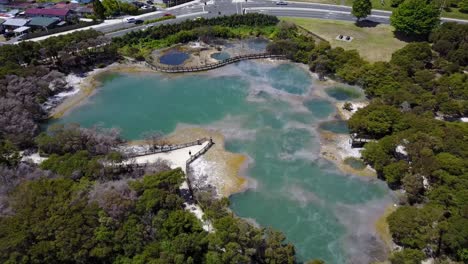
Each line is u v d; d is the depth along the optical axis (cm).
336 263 6706
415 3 13562
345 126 10181
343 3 17638
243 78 12469
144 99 11462
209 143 9438
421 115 9562
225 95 11594
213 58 13612
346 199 8000
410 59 11569
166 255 5978
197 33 14675
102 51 13562
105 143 8950
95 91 11875
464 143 8169
